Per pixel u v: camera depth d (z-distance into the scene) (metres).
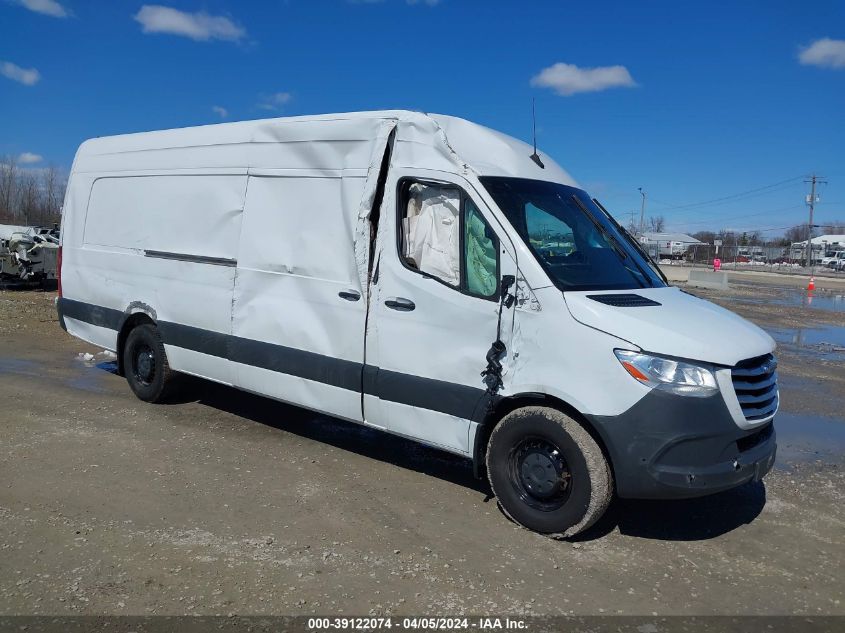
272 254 5.79
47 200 64.88
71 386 7.84
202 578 3.77
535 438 4.43
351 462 5.74
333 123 5.47
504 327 4.46
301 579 3.81
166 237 6.76
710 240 112.31
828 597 3.89
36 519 4.39
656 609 3.69
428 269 4.86
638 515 4.91
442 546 4.29
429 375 4.82
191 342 6.50
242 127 6.21
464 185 4.73
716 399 4.05
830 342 14.15
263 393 5.95
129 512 4.56
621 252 5.28
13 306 14.19
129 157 7.30
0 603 3.45
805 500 5.32
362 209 5.15
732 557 4.33
